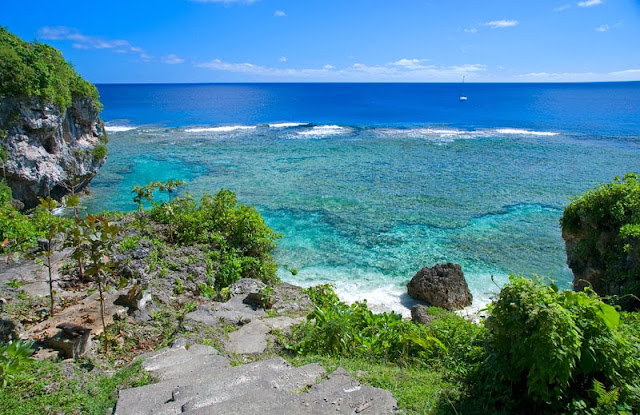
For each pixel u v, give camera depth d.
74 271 11.16
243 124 70.62
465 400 5.90
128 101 133.75
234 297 12.05
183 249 14.98
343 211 25.55
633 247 11.73
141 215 17.64
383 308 14.91
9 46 24.38
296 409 5.28
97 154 30.41
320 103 126.19
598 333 5.38
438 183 31.59
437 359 7.94
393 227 23.02
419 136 55.41
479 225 23.23
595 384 5.07
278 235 17.52
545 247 20.36
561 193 28.77
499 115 86.62
